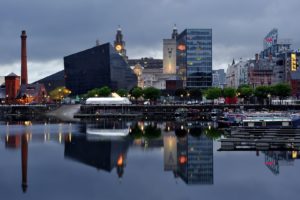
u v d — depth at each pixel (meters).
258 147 109.81
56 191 67.56
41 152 106.12
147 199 63.12
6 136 143.50
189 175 77.88
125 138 136.88
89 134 150.50
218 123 187.00
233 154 99.62
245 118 167.25
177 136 141.50
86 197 64.25
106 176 77.94
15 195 65.38
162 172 81.00
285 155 97.00
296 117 156.50
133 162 91.81
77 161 93.25
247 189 67.56
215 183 71.69
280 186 69.06
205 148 110.81
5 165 88.44
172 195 65.00
